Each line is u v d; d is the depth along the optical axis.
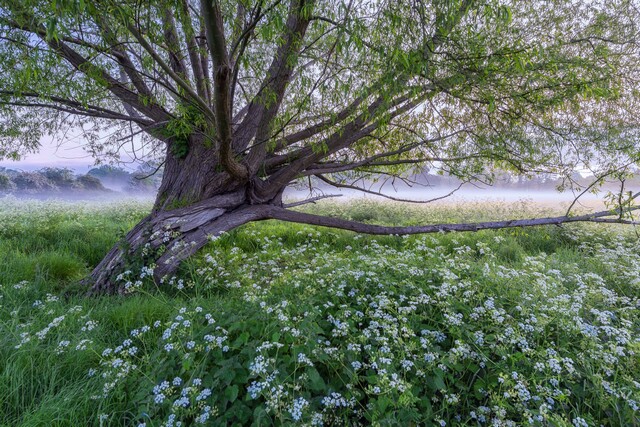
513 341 2.30
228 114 3.47
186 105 4.31
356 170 6.41
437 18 2.77
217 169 5.01
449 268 3.87
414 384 2.14
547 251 6.32
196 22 4.07
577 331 2.51
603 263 4.48
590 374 2.16
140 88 4.77
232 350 2.38
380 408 1.77
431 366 2.12
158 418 1.90
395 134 6.11
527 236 6.74
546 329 2.75
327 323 2.74
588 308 3.07
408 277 3.56
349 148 6.20
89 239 6.34
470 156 5.45
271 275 4.45
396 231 5.75
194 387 1.88
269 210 5.44
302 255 5.05
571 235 6.61
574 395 2.14
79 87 3.98
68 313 3.17
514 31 3.72
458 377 2.30
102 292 4.10
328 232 7.42
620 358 2.37
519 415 1.99
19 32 3.32
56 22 1.83
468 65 3.68
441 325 2.81
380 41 2.96
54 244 5.95
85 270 5.05
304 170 5.56
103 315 3.29
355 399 1.98
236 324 2.39
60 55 3.36
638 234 5.72
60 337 2.71
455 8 2.72
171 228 4.55
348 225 5.74
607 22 4.91
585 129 5.21
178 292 4.03
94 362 2.58
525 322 2.68
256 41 4.24
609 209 4.96
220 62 2.89
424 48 2.84
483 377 2.28
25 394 2.22
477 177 6.01
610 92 3.87
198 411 1.91
